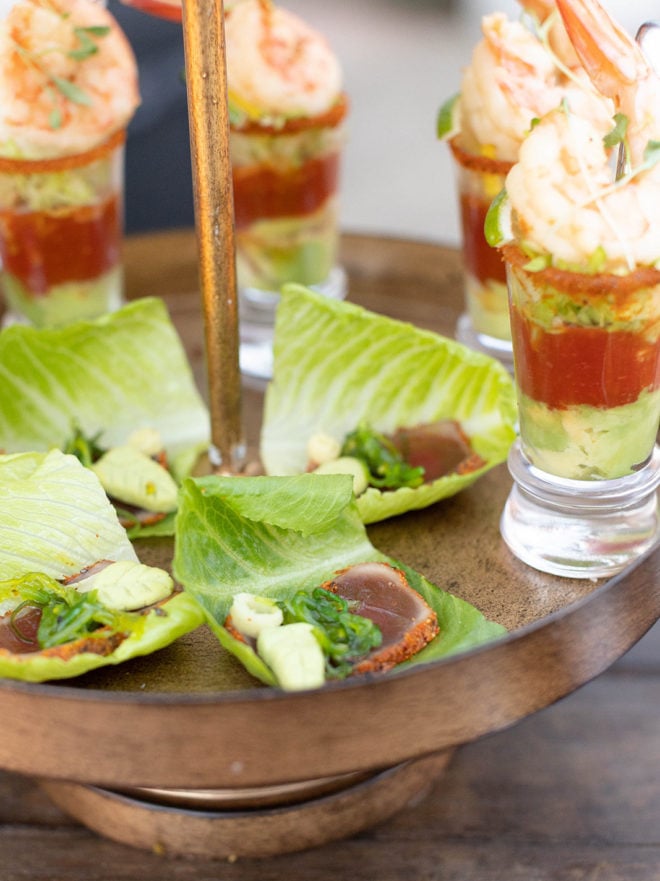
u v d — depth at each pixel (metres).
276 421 0.80
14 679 0.68
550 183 0.68
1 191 0.81
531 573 0.74
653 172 0.68
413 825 0.78
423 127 1.88
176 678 0.70
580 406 0.71
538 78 0.78
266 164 0.84
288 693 0.65
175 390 0.82
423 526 0.77
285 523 0.72
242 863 0.77
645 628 0.70
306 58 0.83
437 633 0.70
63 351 0.79
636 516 0.73
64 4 0.80
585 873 0.76
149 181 1.14
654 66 0.72
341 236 0.93
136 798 0.75
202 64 0.71
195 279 0.92
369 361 0.79
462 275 0.91
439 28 2.27
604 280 0.68
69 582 0.72
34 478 0.73
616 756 0.81
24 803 0.79
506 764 0.81
